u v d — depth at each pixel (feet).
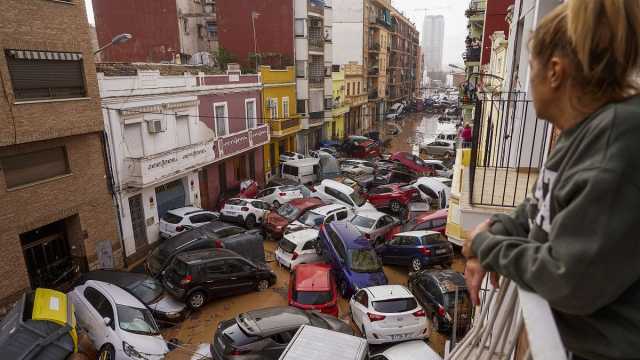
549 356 3.17
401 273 52.70
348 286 44.86
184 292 40.65
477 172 21.88
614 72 3.47
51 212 41.88
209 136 70.38
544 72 4.00
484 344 5.63
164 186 59.41
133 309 33.22
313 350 16.83
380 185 82.74
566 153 3.73
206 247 46.91
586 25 3.46
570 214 3.14
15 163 38.93
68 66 42.34
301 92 105.50
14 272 38.65
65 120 41.63
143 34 96.63
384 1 188.96
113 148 49.16
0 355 25.11
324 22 117.08
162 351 31.76
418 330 35.73
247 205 64.80
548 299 3.32
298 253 51.55
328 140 130.21
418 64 335.26
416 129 185.26
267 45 102.12
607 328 3.36
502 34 50.98
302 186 77.25
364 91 174.60
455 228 23.66
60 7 40.81
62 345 26.89
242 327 29.04
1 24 35.91
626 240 2.91
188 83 63.36
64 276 43.96
